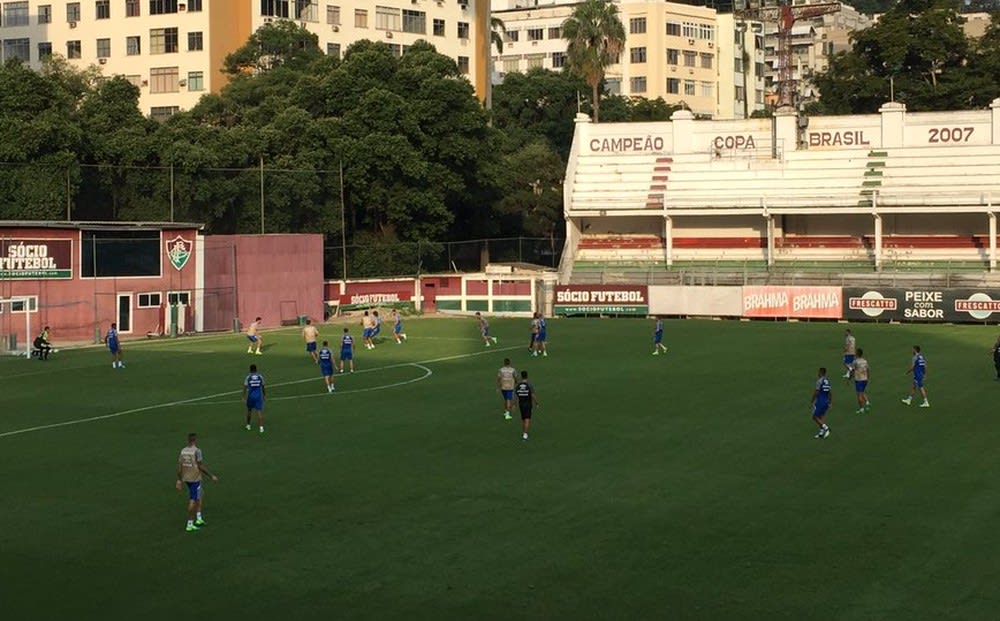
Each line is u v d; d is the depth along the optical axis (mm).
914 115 88375
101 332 66625
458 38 131375
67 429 35844
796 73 196000
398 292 87938
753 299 77562
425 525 23828
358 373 48562
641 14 153875
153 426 36188
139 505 26000
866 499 25625
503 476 28281
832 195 86062
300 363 52875
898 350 56000
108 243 66875
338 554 21906
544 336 56188
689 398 40625
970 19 181875
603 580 20125
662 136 94188
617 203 90312
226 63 108312
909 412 37375
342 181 86000
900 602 18844
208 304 72000
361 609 18891
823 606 18703
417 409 38781
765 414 37094
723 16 162250
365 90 90062
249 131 84188
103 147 76938
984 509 24609
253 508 25547
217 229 82062
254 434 34531
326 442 33062
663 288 80250
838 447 31609
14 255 62719
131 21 116375
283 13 116875
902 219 85625
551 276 86562
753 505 25203
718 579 20109
